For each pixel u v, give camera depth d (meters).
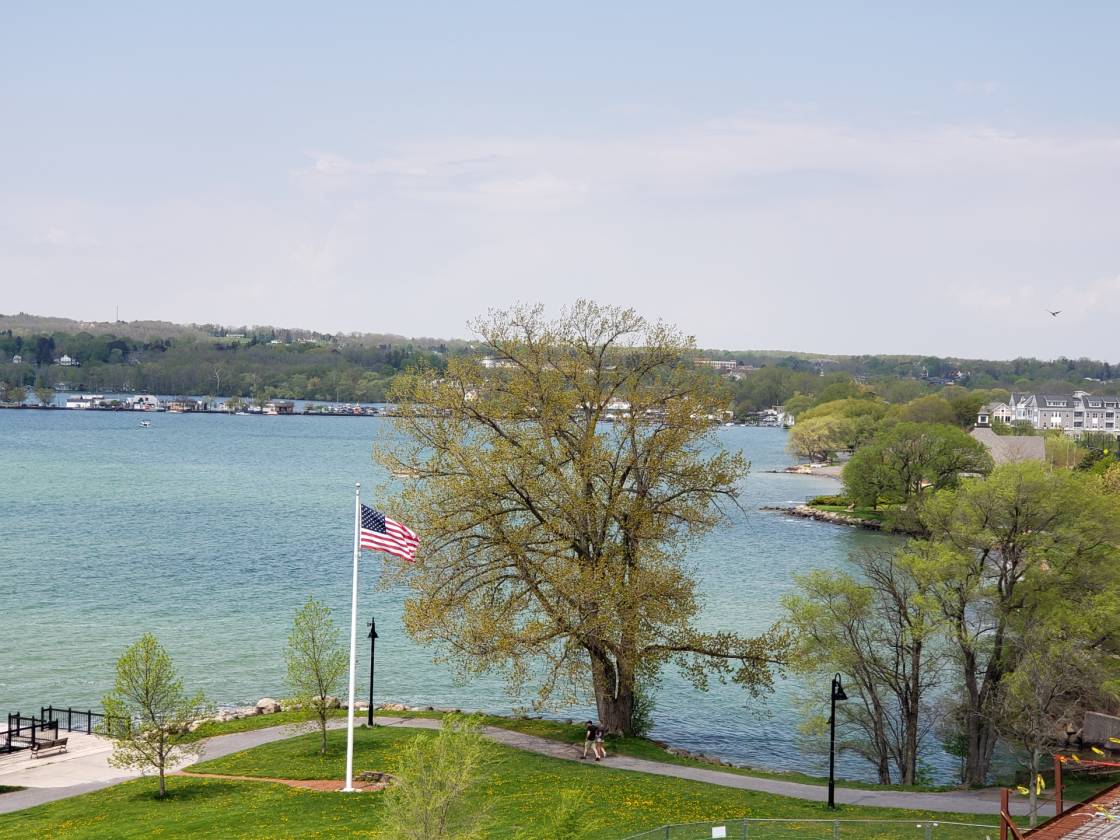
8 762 47.62
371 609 91.25
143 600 92.19
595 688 50.66
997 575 53.03
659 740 58.91
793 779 45.88
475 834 27.69
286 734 50.66
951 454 137.62
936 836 32.34
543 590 51.41
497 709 63.28
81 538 126.56
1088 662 47.09
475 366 48.47
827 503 174.50
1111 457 154.75
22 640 77.12
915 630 51.00
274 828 35.47
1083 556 50.88
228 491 185.62
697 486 48.91
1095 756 52.91
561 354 48.66
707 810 37.84
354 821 36.00
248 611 88.62
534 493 47.09
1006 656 50.50
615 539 49.62
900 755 52.59
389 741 47.62
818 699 57.62
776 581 104.75
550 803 37.62
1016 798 43.16
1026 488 50.59
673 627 58.34
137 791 41.44
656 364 49.09
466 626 47.06
